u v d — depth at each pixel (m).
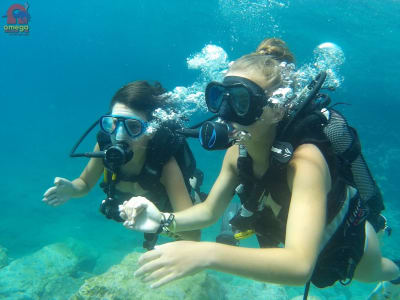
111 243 9.16
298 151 1.58
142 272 1.16
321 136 1.66
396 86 20.83
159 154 2.78
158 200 3.07
